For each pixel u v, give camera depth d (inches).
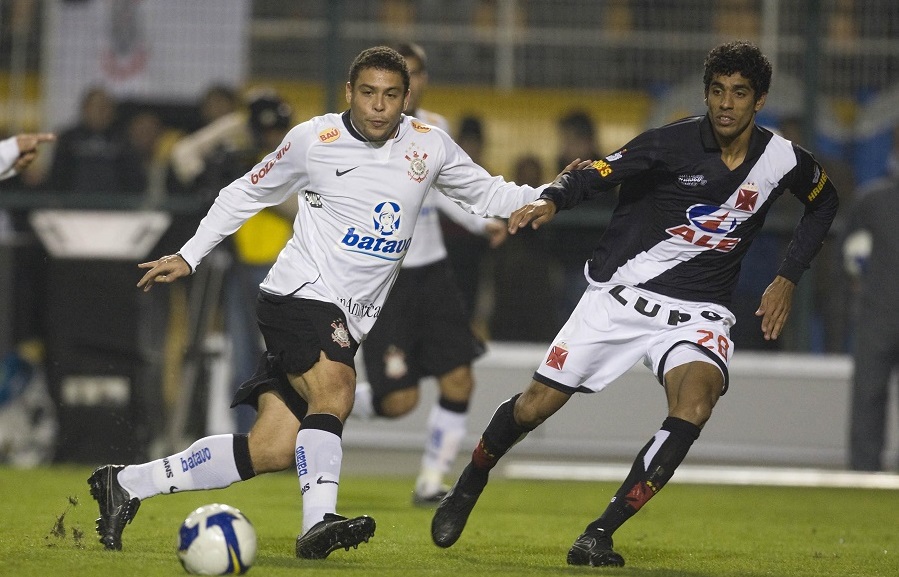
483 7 1678.2
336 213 663.1
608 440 1619.1
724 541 848.9
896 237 1395.2
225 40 1676.9
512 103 1670.8
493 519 943.0
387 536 799.1
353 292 667.4
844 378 1610.5
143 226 1398.9
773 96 1624.0
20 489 1059.9
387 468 1438.2
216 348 1526.8
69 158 1640.0
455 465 1478.8
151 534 767.1
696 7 1647.4
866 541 874.1
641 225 690.2
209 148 1411.2
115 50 1669.5
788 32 1624.0
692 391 653.9
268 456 671.1
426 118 1027.3
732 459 1610.5
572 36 1667.1
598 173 669.3
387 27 1679.4
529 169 1628.9
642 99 1663.4
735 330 1624.0
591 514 1007.6
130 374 1379.2
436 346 1048.2
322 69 1638.8
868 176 1624.0
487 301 1626.5
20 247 1485.0
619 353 692.7
